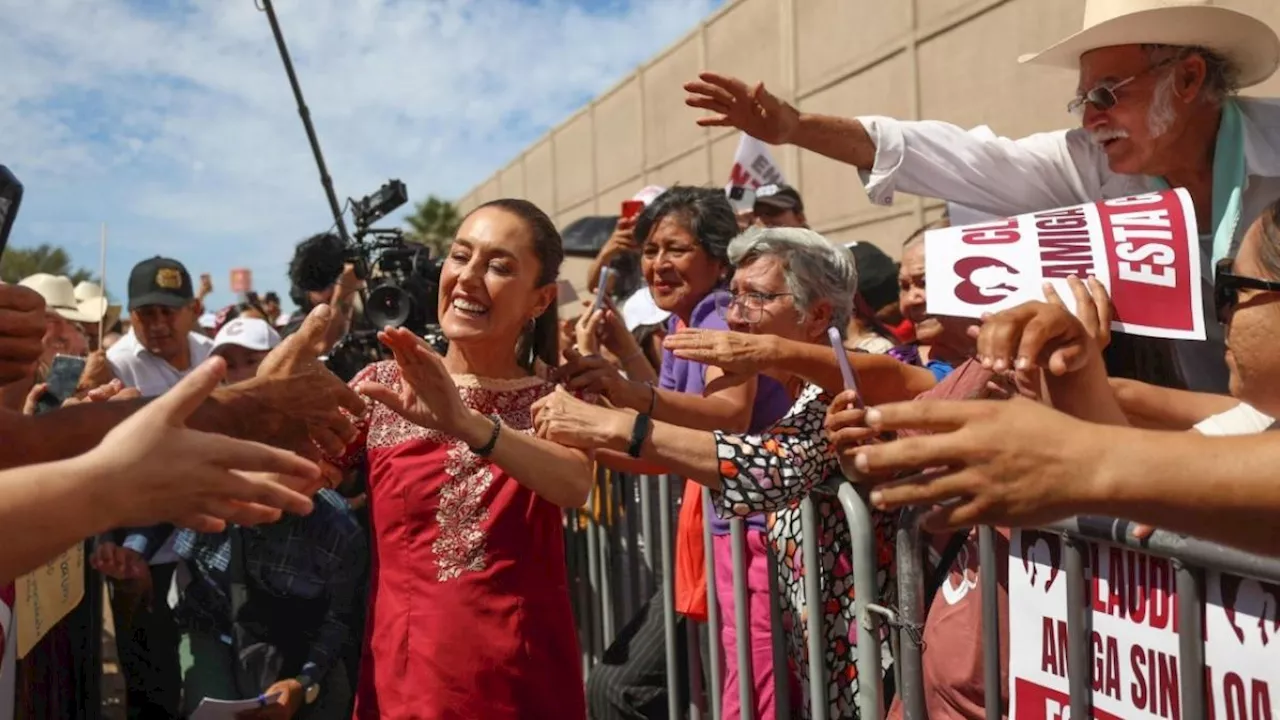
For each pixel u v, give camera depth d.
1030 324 1.45
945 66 8.12
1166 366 2.18
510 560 2.22
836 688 2.35
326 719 3.16
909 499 1.10
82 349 5.88
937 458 1.07
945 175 2.70
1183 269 1.74
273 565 3.12
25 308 1.57
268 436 1.72
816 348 2.29
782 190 4.23
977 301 1.75
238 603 3.12
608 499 3.74
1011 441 1.05
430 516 2.22
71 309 7.10
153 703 3.68
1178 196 1.81
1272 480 0.99
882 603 2.15
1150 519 1.04
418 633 2.19
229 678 3.17
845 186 9.92
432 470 2.23
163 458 1.15
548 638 2.26
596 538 3.85
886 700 2.35
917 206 8.64
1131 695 1.59
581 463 2.20
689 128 13.46
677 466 2.19
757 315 2.51
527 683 2.20
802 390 2.61
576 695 2.31
